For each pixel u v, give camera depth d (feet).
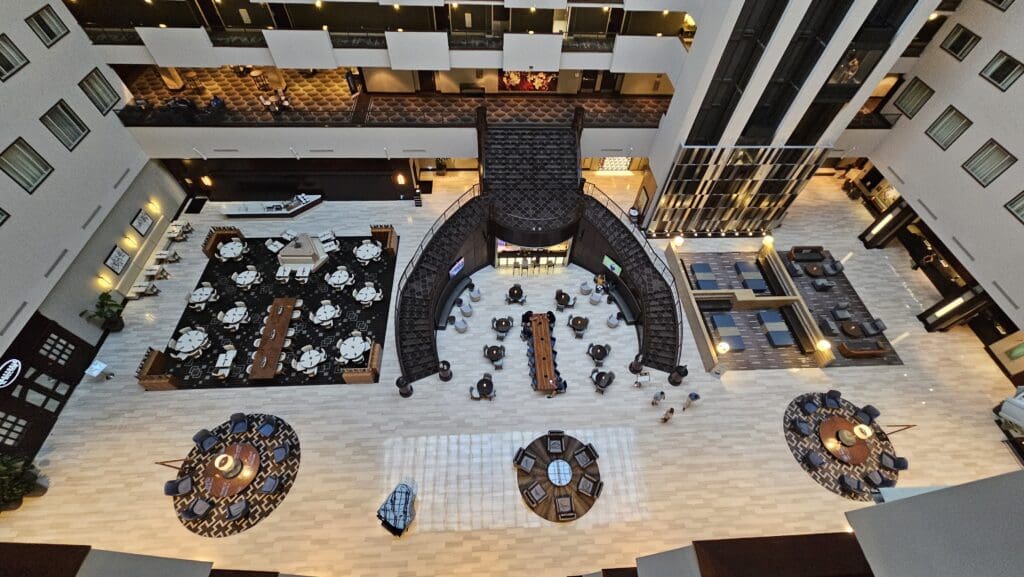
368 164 85.92
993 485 17.49
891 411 65.92
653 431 62.59
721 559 24.56
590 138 82.94
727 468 59.72
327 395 64.64
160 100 79.77
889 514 21.08
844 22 57.16
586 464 58.39
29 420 58.23
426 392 65.26
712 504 56.75
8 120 55.67
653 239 86.48
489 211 75.72
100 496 55.36
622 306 77.30
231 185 87.04
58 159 61.67
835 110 69.87
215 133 76.13
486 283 80.79
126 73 81.97
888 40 60.90
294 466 58.18
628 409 64.64
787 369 70.13
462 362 69.36
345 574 50.85
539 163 81.20
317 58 72.43
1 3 54.60
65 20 63.36
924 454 61.87
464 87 87.40
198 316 72.90
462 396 65.16
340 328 72.49
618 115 85.30
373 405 63.82
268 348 67.31
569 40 77.41
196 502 54.19
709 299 77.36
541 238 75.36
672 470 59.26
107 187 69.21
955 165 67.56
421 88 86.89
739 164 74.69
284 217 86.58
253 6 73.46
